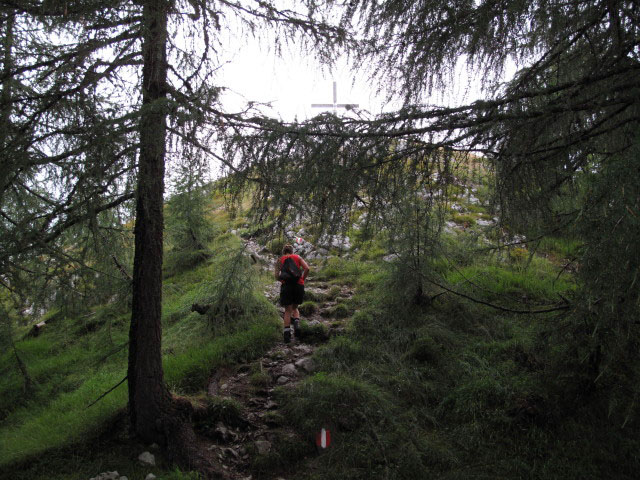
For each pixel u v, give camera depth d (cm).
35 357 740
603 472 355
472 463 386
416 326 609
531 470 365
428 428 438
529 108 245
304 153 264
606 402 391
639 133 201
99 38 319
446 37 280
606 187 193
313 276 887
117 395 543
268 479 397
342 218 271
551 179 262
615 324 224
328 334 638
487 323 596
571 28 267
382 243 504
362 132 261
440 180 263
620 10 252
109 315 464
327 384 489
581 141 246
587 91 250
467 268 725
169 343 671
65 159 315
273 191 271
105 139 287
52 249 370
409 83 301
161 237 443
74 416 513
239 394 519
